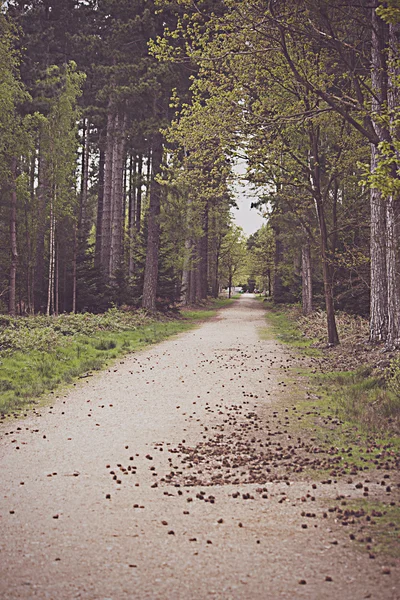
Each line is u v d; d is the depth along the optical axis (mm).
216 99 13625
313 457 7688
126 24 29406
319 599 3924
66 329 21016
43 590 4113
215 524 5371
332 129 19500
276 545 4844
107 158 40500
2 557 4676
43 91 31000
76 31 39438
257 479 6797
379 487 6293
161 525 5367
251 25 12086
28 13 36469
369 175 8344
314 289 38344
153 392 12586
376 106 11812
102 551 4777
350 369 14680
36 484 6652
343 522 5273
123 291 34594
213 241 63812
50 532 5211
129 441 8664
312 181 21406
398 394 10758
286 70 14594
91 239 57344
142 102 29656
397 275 13836
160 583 4207
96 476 6965
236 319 37062
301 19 11594
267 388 12961
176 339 23938
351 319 25891
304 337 24016
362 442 8328
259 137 13492
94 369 15703
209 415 10391
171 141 14617
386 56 12883
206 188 16625
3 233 36062
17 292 36375
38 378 13906
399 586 4059
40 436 8945
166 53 13398
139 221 46906
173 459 7738
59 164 30828
